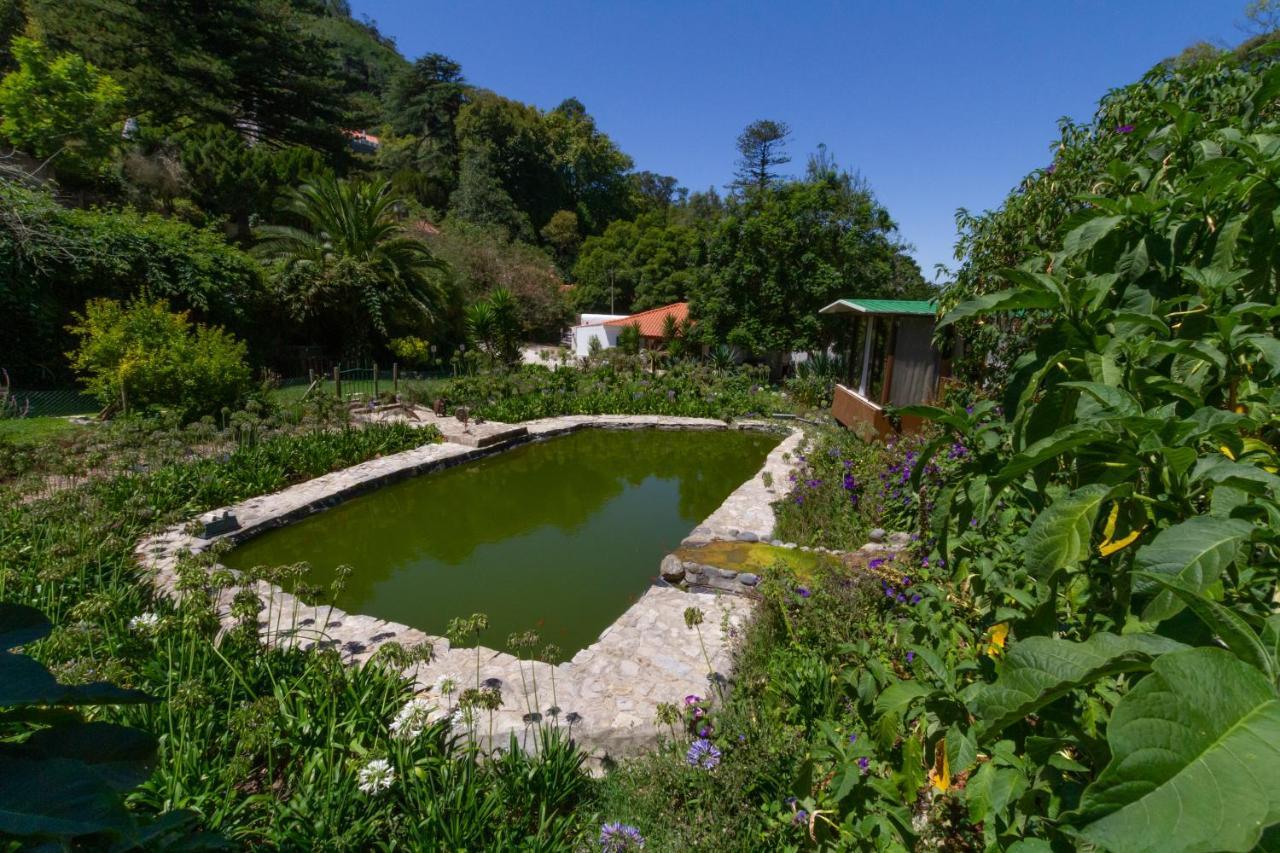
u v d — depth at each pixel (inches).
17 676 26.3
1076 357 37.2
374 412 459.2
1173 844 13.6
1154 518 34.5
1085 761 39.4
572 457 434.0
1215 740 15.9
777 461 375.9
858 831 53.6
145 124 943.0
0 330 410.9
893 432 339.9
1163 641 23.2
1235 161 42.3
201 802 94.0
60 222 450.9
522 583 229.3
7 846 25.8
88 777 25.8
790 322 732.7
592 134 2116.1
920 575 138.3
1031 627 34.3
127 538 212.7
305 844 90.5
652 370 666.8
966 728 43.3
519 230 1651.1
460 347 803.4
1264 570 33.9
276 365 624.1
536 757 113.0
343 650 158.7
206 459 294.0
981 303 38.5
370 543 269.3
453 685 134.0
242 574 154.4
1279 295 41.5
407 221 1197.7
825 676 124.3
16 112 697.0
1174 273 46.2
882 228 757.9
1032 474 41.4
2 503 212.5
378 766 100.9
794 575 170.1
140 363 369.7
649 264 1524.4
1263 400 39.7
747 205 745.0
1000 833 44.3
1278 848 14.8
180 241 524.7
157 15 964.6
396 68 2527.1
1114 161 59.5
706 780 103.8
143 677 125.3
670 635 164.1
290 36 1098.7
